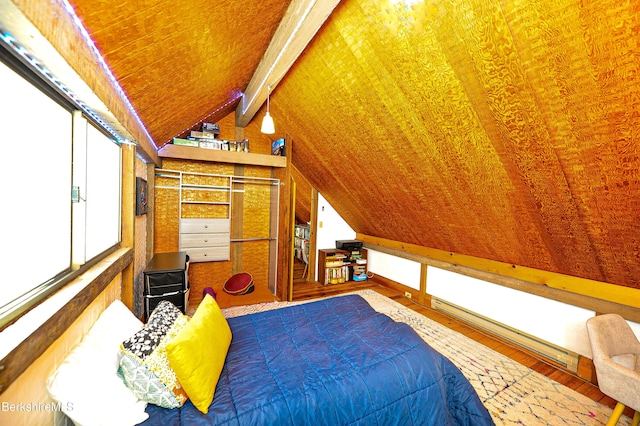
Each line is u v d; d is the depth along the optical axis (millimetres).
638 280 1967
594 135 1440
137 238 2594
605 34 1145
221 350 1439
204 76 2035
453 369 1635
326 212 5023
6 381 639
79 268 1314
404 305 3895
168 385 1155
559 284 2459
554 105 1465
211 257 3836
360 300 2484
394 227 4027
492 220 2506
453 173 2352
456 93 1798
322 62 2361
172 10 1100
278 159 3834
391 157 2727
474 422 1505
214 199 3926
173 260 2750
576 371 2346
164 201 3600
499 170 2021
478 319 3199
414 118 2170
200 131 3670
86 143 1320
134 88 1585
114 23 981
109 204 1873
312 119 3145
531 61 1394
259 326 1938
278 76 2496
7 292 839
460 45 1569
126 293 2135
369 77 2164
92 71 1066
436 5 1511
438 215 3012
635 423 1636
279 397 1218
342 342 1714
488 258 3068
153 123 2355
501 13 1339
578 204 1812
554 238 2193
